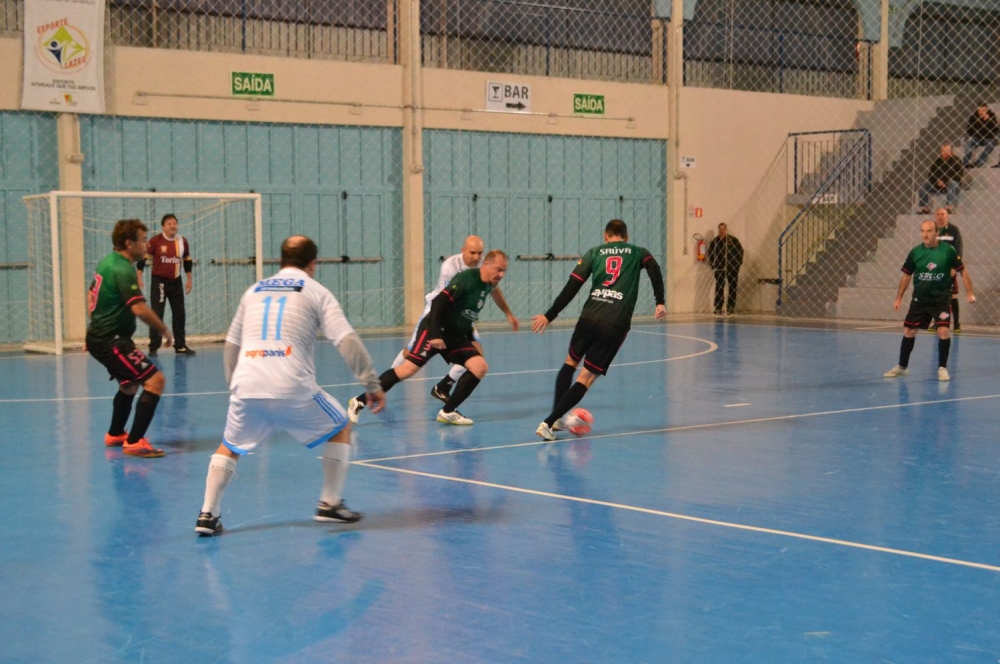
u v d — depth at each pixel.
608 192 23.08
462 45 21.41
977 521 5.86
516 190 21.92
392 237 20.64
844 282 23.02
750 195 24.66
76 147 17.50
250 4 19.17
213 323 19.00
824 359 14.39
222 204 18.84
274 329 5.54
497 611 4.37
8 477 7.05
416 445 8.23
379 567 5.00
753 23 24.70
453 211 21.23
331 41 20.03
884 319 21.62
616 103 22.91
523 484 6.81
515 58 21.95
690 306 24.14
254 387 5.49
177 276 15.18
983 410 9.91
